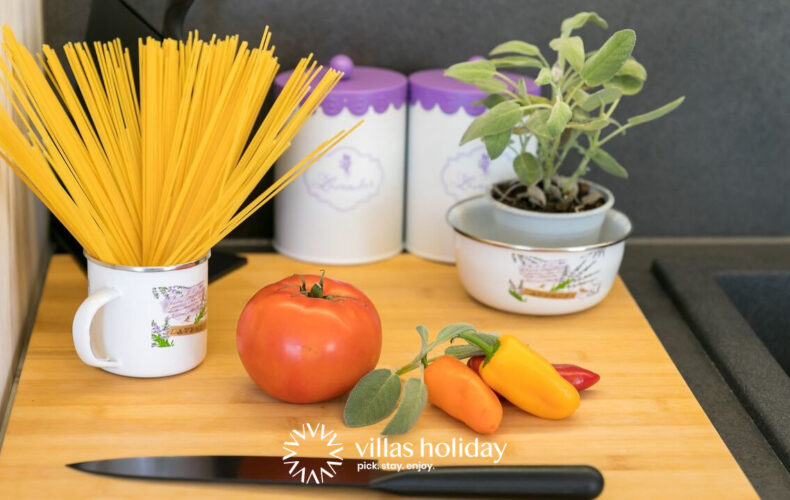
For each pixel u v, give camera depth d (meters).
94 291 0.90
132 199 0.89
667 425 0.86
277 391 0.86
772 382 0.94
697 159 1.28
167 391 0.89
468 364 0.89
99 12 1.06
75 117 0.86
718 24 1.22
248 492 0.75
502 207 1.03
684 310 1.10
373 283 1.12
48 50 0.85
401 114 1.14
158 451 0.80
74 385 0.89
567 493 0.75
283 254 1.19
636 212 1.30
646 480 0.78
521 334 1.01
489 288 1.04
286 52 1.20
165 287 0.87
